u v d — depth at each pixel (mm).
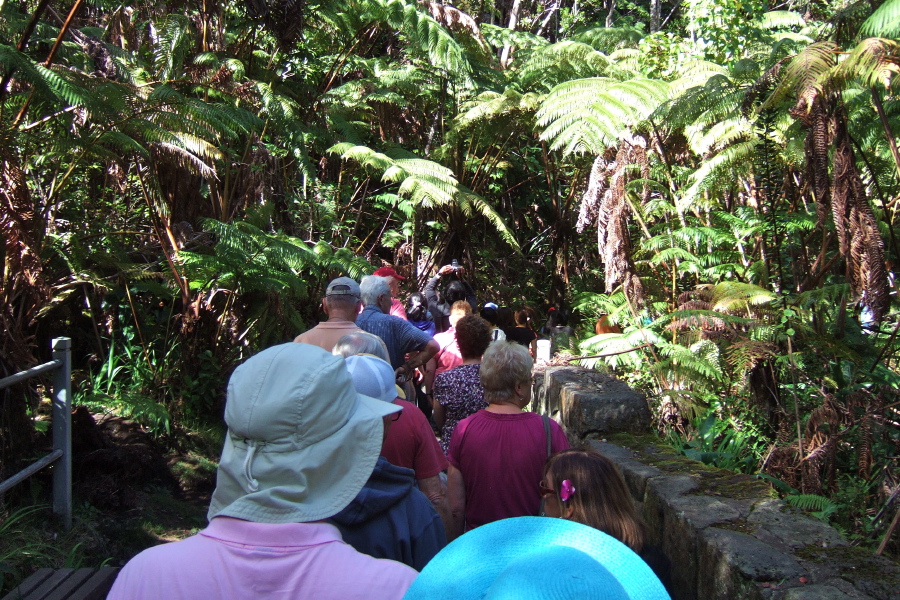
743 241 5902
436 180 10328
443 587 1110
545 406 5496
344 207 11047
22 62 4555
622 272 6168
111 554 4145
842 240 4355
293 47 9406
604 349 6078
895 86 4168
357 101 11336
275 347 1595
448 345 5773
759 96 5480
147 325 6992
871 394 4250
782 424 4434
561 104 7566
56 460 4055
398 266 11609
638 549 2064
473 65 12711
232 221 7461
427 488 2912
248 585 1432
